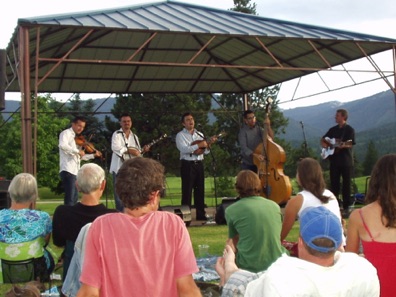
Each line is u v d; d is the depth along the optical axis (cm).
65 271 414
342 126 1033
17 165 3266
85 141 912
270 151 1012
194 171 1030
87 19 816
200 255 646
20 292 296
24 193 436
